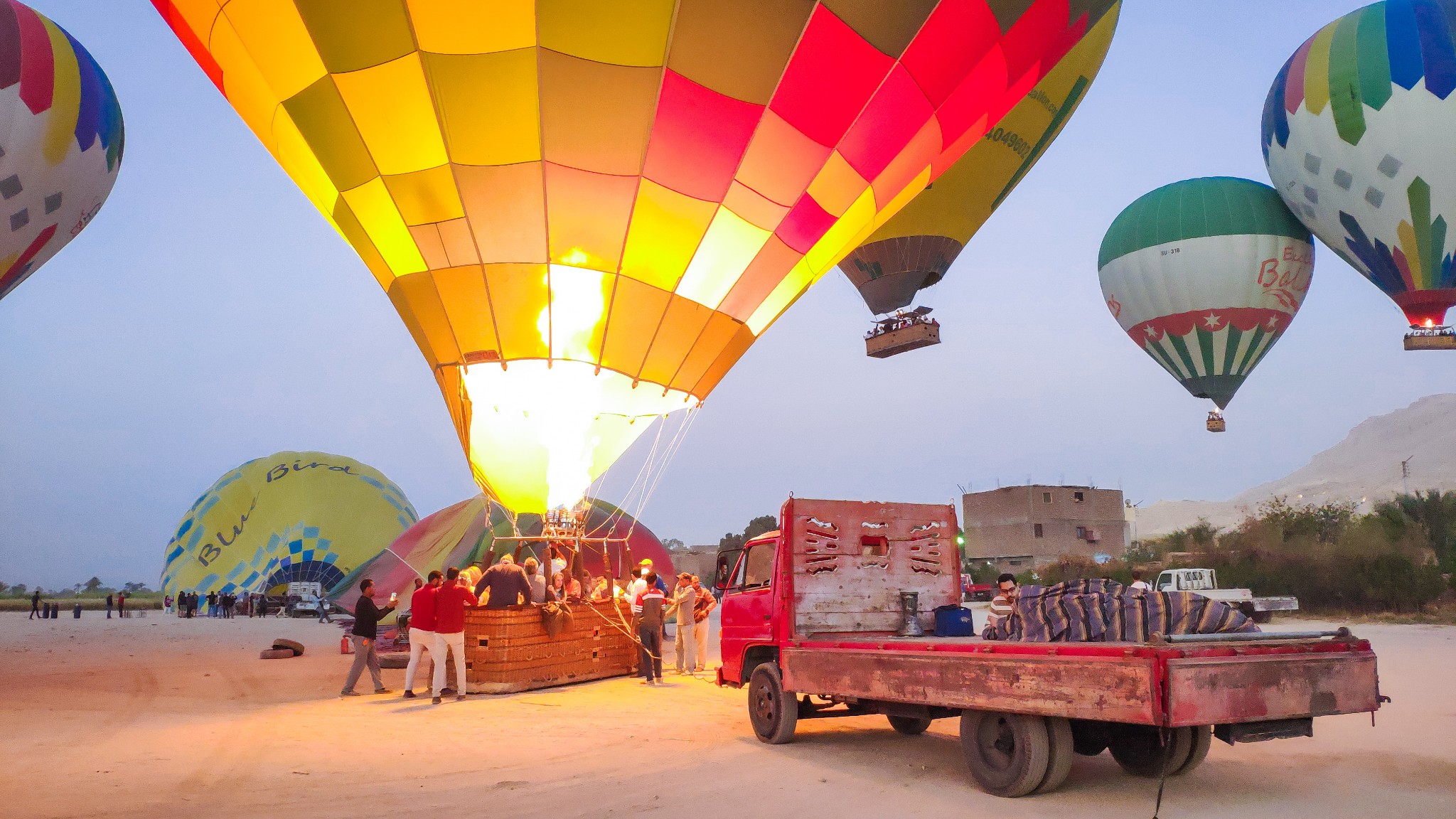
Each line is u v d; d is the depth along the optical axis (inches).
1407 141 995.9
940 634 358.6
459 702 435.8
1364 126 1019.3
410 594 816.3
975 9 460.8
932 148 513.0
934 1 445.7
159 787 253.0
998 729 252.5
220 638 1025.5
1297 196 1119.6
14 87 737.6
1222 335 1233.4
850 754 309.6
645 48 416.5
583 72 418.0
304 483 1664.6
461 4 399.5
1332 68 1045.2
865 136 470.6
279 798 241.8
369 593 477.7
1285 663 222.2
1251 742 227.1
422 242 453.4
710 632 998.4
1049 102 944.9
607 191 444.1
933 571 371.2
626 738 341.4
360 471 1705.2
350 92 425.7
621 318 462.9
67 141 780.0
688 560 2832.2
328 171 458.3
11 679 558.3
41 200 776.9
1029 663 237.1
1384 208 1027.3
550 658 492.1
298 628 1241.4
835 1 428.1
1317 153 1067.9
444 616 441.1
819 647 309.0
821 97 447.5
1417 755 287.0
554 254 450.0
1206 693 209.2
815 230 495.2
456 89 417.4
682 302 476.1
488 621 470.3
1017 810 230.8
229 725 368.2
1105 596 256.7
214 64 458.0
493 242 447.8
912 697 271.6
